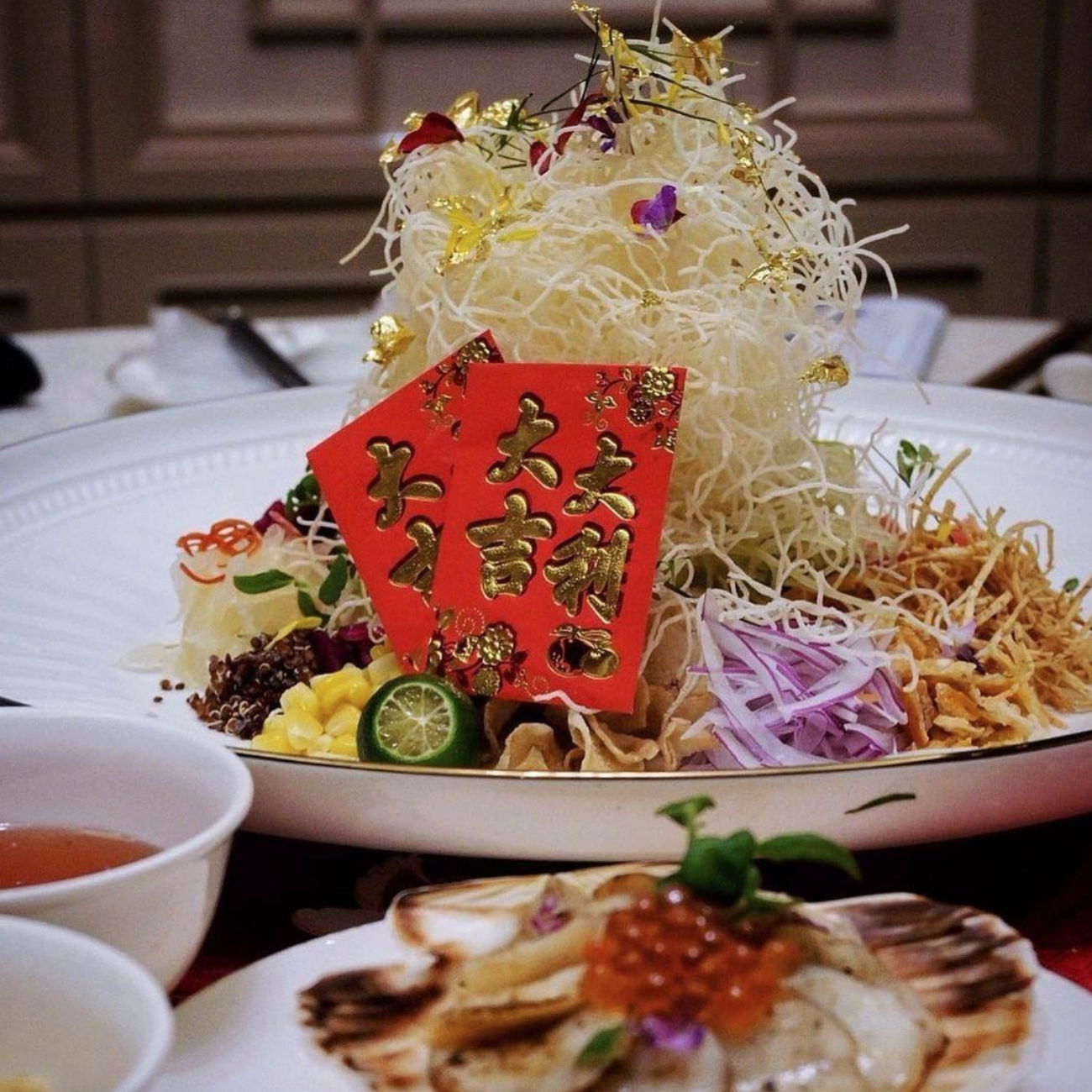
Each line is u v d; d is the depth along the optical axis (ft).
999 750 1.40
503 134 1.78
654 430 1.60
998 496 2.20
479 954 1.22
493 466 1.64
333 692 1.66
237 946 1.45
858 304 1.80
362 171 4.79
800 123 4.81
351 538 1.70
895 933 1.24
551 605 1.62
